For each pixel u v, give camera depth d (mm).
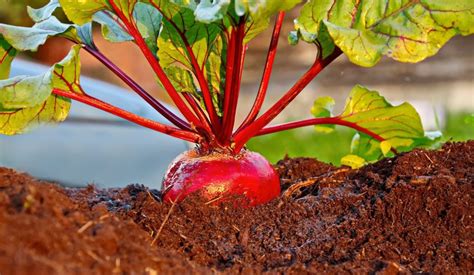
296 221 701
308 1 726
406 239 669
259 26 710
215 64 754
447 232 671
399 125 791
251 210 709
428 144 815
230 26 705
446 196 689
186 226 687
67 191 788
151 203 705
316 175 811
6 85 687
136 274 556
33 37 731
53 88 711
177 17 699
